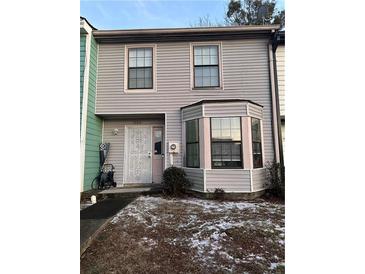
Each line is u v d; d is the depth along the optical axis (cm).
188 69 720
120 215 438
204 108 629
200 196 614
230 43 723
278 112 682
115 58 731
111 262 270
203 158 616
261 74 707
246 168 600
